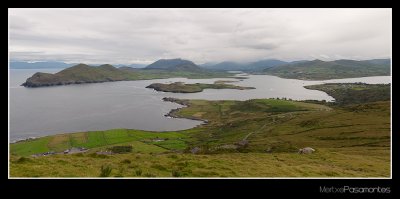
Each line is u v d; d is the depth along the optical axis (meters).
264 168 37.84
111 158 40.69
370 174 39.56
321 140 156.00
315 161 49.97
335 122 189.12
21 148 176.50
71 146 180.88
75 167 32.84
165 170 35.03
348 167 46.62
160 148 174.25
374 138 144.25
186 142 193.50
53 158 37.94
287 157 52.66
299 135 174.75
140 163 37.12
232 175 32.94
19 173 28.64
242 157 48.84
